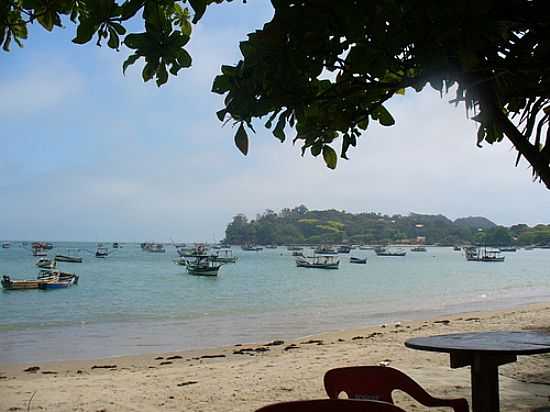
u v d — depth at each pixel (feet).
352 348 48.26
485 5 6.95
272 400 27.40
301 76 7.73
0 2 8.78
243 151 8.07
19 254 497.05
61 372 46.21
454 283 210.38
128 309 118.11
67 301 137.08
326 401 8.12
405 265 392.68
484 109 9.27
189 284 198.80
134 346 66.28
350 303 129.70
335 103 9.73
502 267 365.20
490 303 124.57
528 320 65.10
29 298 143.74
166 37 8.13
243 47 7.48
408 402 24.04
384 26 7.02
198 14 7.23
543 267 367.45
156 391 31.14
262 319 96.58
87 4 7.57
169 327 86.53
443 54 7.48
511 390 25.41
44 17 9.11
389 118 10.12
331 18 7.02
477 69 8.32
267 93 7.83
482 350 13.11
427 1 7.00
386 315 99.19
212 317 101.65
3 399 30.50
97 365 50.70
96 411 27.20
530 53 8.27
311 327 82.07
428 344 14.14
